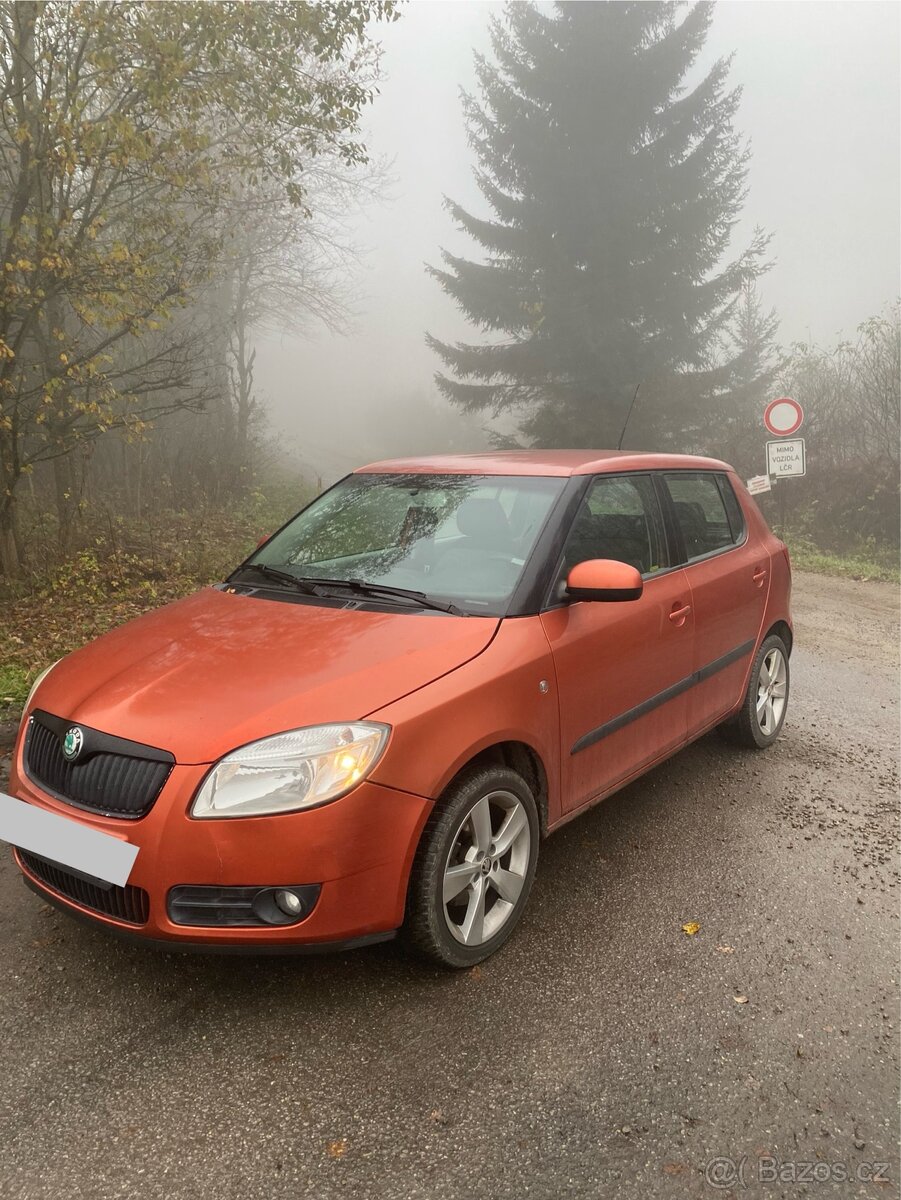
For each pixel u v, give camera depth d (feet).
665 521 14.11
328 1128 7.62
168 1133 7.51
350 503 13.85
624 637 12.09
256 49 28.22
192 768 8.43
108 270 27.58
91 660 10.62
